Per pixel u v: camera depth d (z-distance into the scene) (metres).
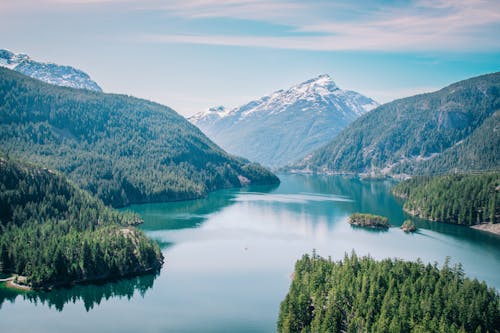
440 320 168.12
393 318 168.00
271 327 194.25
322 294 190.75
